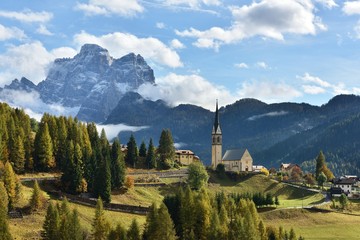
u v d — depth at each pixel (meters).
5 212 134.62
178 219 163.38
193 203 158.12
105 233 144.62
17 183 163.88
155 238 141.62
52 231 135.88
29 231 145.75
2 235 127.44
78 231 136.62
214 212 153.62
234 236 149.25
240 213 174.62
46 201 171.00
